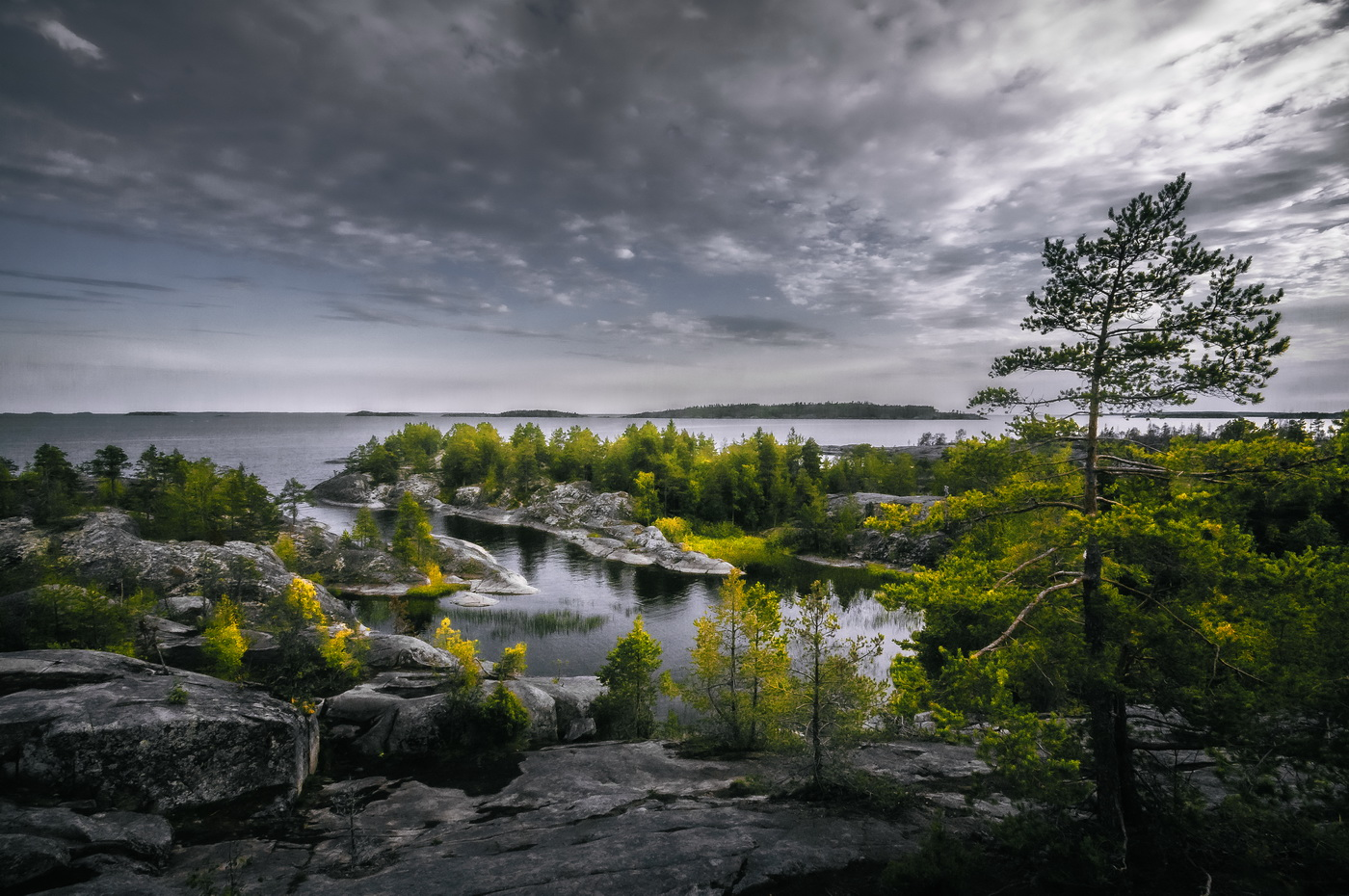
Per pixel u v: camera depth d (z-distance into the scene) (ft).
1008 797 63.72
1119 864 40.81
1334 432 40.50
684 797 69.15
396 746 86.33
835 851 50.62
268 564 190.60
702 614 191.31
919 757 79.36
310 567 227.20
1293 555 47.73
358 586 219.41
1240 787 42.73
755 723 89.71
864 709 69.36
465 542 263.90
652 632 171.94
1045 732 40.42
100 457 290.76
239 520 251.80
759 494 336.90
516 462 432.66
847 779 66.13
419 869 49.96
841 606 196.34
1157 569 46.42
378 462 473.67
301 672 90.43
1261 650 41.86
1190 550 42.09
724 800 67.56
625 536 311.06
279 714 72.95
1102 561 47.32
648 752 87.25
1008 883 42.65
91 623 106.83
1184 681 43.39
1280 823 40.06
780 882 46.06
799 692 72.18
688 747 90.38
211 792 63.72
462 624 179.42
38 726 59.72
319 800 70.69
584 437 467.11
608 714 102.83
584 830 58.29
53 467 268.21
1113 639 44.47
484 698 94.17
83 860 48.34
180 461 298.76
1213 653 42.60
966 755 79.82
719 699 94.22
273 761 68.39
